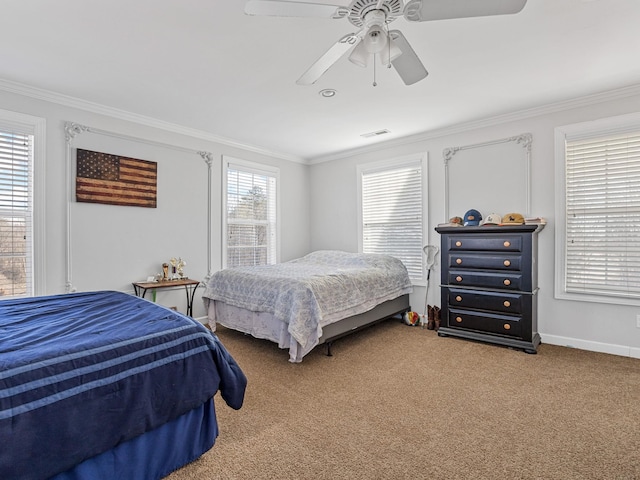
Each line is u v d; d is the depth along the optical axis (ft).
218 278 12.71
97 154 11.19
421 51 7.92
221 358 5.58
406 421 6.71
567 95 10.53
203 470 5.28
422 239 14.49
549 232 11.46
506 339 11.09
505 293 11.08
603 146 10.58
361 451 5.77
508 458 5.55
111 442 4.25
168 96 10.44
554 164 11.35
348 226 17.20
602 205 10.62
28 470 3.60
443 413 7.00
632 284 10.18
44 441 3.71
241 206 15.79
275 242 17.17
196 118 12.40
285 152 17.29
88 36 7.23
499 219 11.68
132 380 4.48
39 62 8.35
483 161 12.88
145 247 12.42
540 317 11.63
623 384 8.27
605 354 10.39
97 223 11.22
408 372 9.18
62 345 4.27
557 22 6.82
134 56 8.07
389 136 14.64
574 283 11.07
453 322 12.32
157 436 4.96
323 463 5.46
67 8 6.30
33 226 9.89
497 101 10.96
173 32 7.11
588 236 10.84
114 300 7.17
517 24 6.88
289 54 8.02
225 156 14.99
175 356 4.99
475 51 7.93
